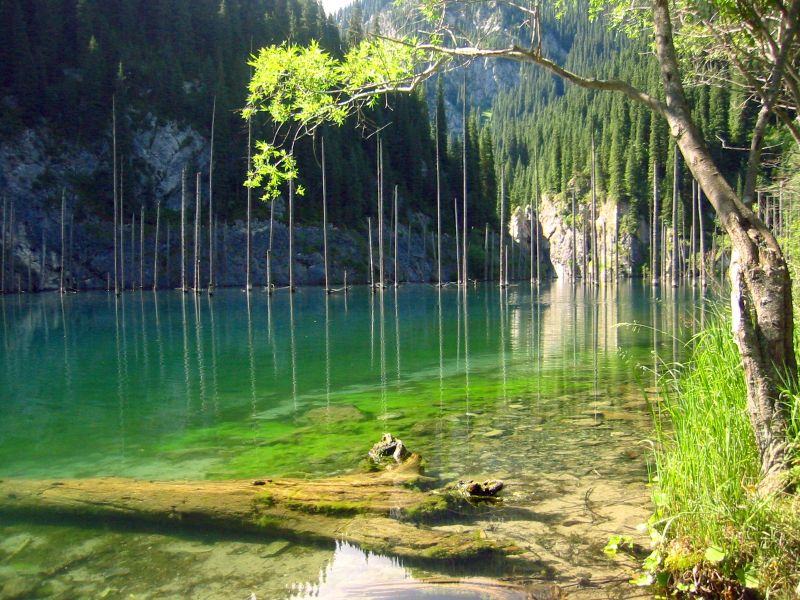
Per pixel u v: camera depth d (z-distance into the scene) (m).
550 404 8.50
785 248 9.27
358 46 5.67
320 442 6.91
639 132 84.94
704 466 3.74
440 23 5.38
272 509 4.71
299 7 88.12
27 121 58.69
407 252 73.44
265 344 16.45
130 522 4.62
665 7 4.20
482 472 5.59
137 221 61.31
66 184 58.78
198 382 11.02
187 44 73.25
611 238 84.38
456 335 18.06
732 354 4.43
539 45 4.79
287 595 3.51
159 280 59.75
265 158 6.02
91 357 14.36
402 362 13.02
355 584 3.63
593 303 31.09
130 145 63.41
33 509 4.80
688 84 7.64
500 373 11.35
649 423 7.25
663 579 3.51
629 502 4.76
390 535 4.25
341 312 27.53
